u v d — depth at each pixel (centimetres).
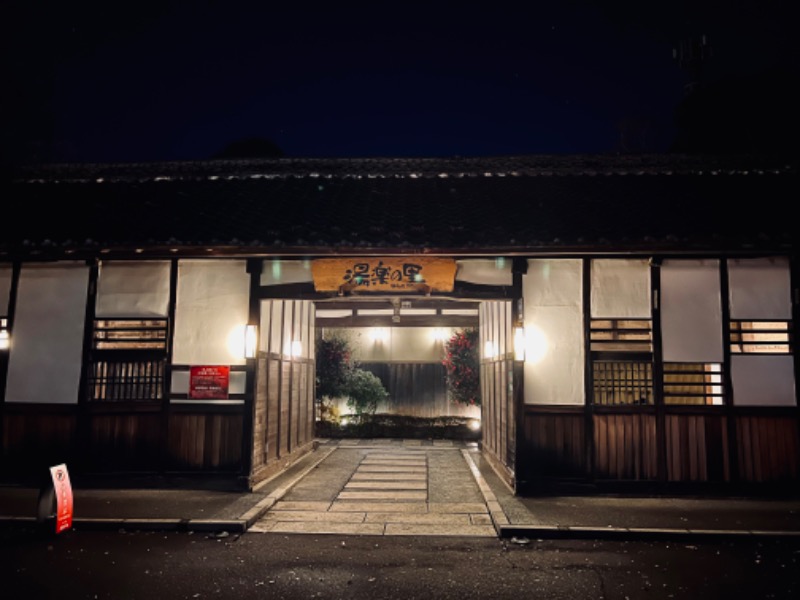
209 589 595
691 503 932
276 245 996
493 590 602
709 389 1063
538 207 1173
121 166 1468
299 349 1420
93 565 656
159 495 966
